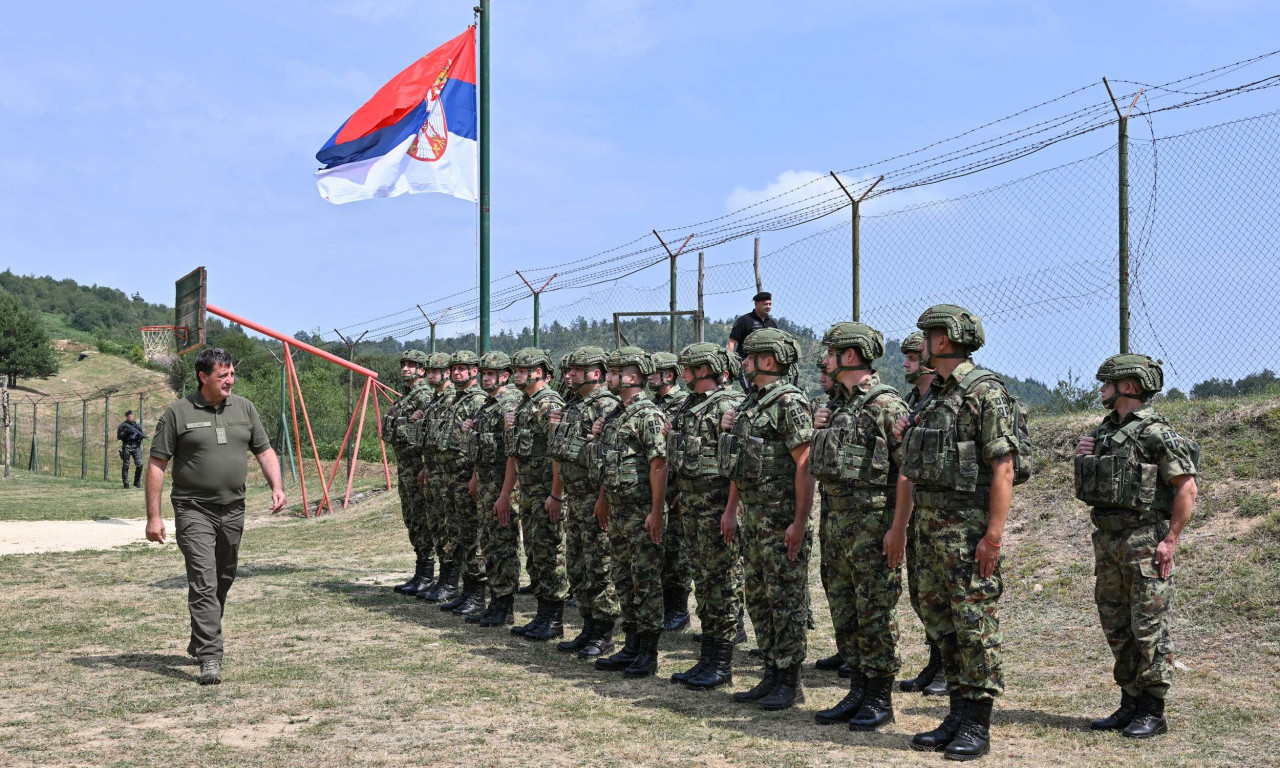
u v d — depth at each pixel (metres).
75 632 7.63
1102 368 5.33
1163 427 5.09
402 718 5.27
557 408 7.23
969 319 4.73
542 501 7.42
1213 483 8.16
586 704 5.56
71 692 5.82
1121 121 8.55
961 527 4.66
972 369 4.73
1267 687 5.59
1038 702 5.54
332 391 33.09
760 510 5.46
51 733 4.99
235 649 7.03
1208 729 4.97
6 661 6.65
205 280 15.38
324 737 4.93
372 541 13.48
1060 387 10.91
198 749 4.73
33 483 27.61
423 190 12.62
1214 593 6.83
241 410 6.57
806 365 10.87
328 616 8.30
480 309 12.13
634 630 6.42
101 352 93.50
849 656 5.28
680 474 5.94
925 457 4.66
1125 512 5.05
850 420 5.08
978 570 4.63
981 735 4.62
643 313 13.02
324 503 17.72
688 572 7.70
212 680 6.02
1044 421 10.21
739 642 7.37
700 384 6.00
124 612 8.50
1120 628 5.08
